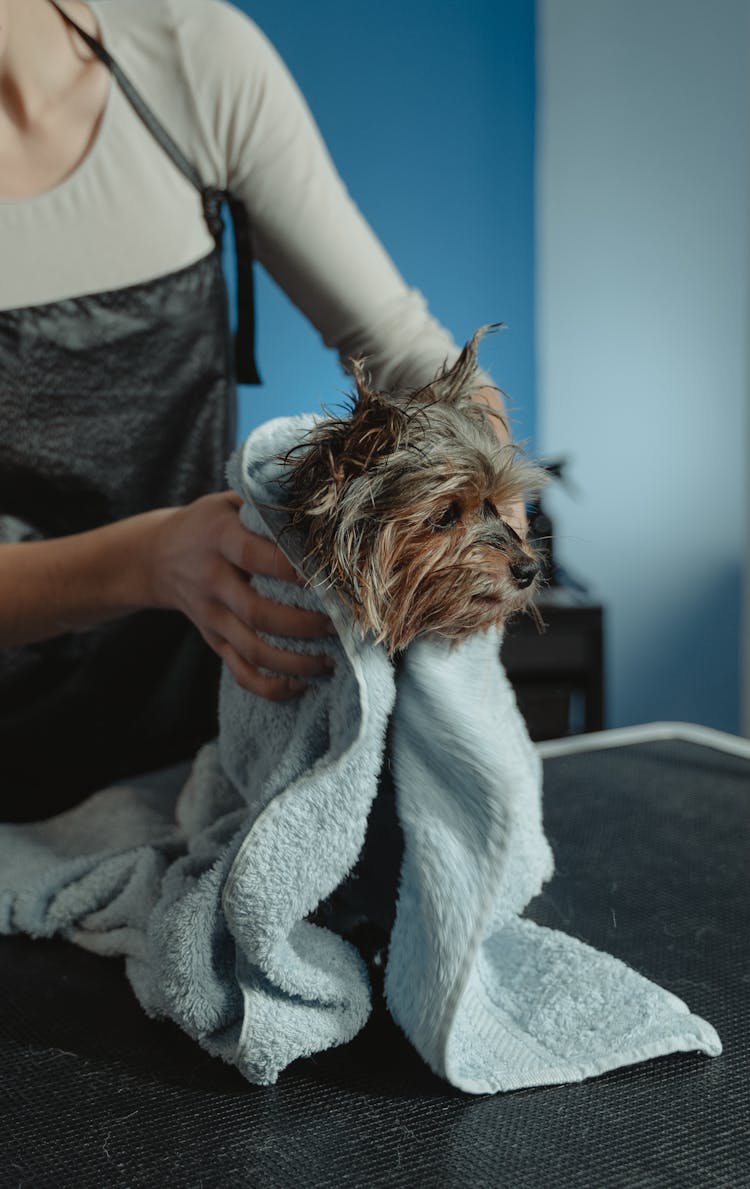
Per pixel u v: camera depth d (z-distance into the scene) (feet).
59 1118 2.18
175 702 4.00
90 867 3.12
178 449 3.91
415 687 2.40
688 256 8.76
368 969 2.59
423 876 2.27
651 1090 2.23
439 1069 2.21
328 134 8.94
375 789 2.32
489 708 2.51
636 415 9.37
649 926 2.93
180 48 3.65
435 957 2.24
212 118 3.68
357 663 2.29
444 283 9.55
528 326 9.94
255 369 4.08
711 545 9.01
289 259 3.84
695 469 9.00
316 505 2.36
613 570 9.74
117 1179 1.98
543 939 2.61
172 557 2.72
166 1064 2.39
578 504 9.89
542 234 9.83
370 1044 2.45
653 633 9.53
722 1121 2.12
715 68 8.33
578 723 8.84
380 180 9.18
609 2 9.00
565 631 7.85
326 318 3.90
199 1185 1.96
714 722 9.21
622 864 3.34
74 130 3.60
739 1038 2.40
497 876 2.23
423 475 2.47
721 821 3.68
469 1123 2.14
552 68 9.50
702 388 8.82
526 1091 2.25
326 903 2.70
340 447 2.48
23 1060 2.41
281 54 8.68
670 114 8.73
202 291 3.84
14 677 3.77
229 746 2.83
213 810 3.09
